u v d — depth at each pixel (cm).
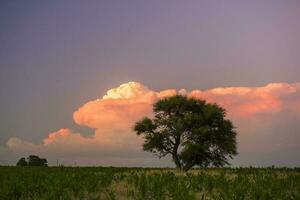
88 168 3928
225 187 2053
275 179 2359
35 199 1838
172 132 5841
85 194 2050
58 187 2081
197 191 2067
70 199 1934
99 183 2333
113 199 1825
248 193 1956
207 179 2220
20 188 2106
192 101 5978
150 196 1950
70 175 2655
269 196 1823
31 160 8856
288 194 1961
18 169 3678
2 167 4103
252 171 2950
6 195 1944
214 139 5841
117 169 3856
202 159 5847
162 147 5931
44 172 3203
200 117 5775
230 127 5934
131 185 2302
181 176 2680
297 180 2375
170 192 1892
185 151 5762
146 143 5966
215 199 1839
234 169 3378
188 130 5884
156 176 2452
